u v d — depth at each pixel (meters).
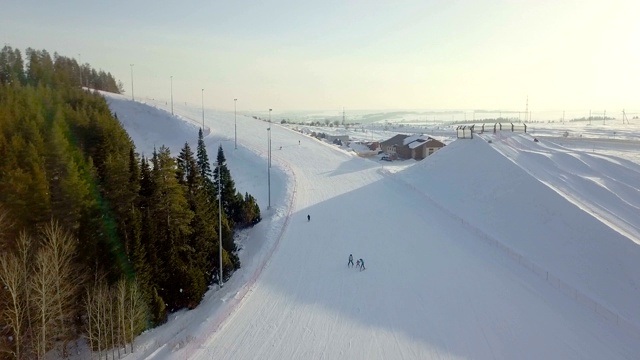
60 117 52.97
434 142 108.56
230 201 50.53
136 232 30.25
